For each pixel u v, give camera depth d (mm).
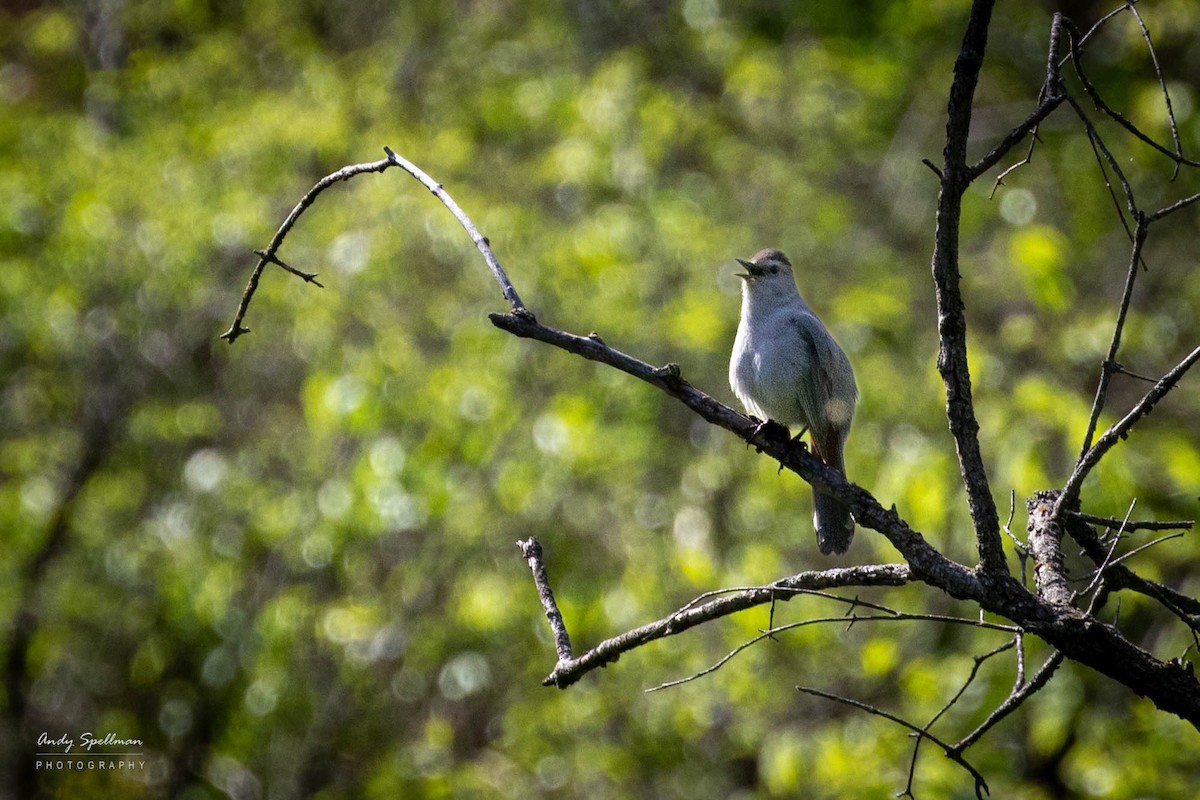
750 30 16203
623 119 13852
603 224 13086
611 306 12758
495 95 14828
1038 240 11625
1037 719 11969
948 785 11086
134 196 13852
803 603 11859
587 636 12680
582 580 12711
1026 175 15508
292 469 13758
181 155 14297
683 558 11352
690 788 13422
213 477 13500
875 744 11578
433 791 13039
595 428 12289
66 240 13680
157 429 14117
